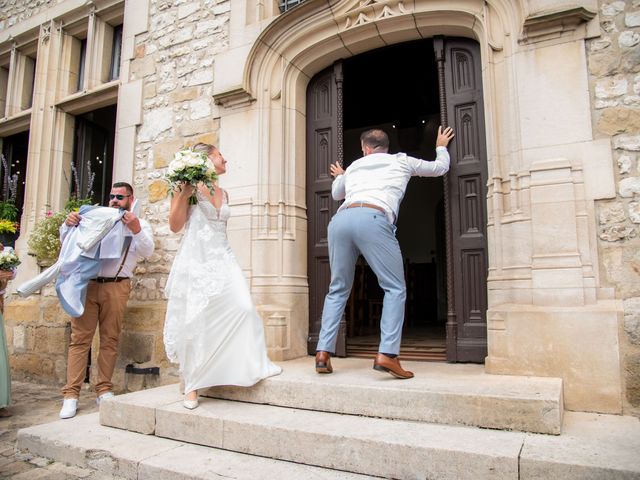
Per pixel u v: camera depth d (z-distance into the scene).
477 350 3.10
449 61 3.46
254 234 3.75
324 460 2.06
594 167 2.66
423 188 9.20
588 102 2.73
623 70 2.70
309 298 3.87
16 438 2.96
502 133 2.98
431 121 7.62
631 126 2.63
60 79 5.63
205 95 4.23
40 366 4.79
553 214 2.68
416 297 7.96
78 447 2.41
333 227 2.70
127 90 4.71
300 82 4.00
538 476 1.70
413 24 3.41
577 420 2.25
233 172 3.93
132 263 3.73
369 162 2.80
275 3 4.22
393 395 2.26
